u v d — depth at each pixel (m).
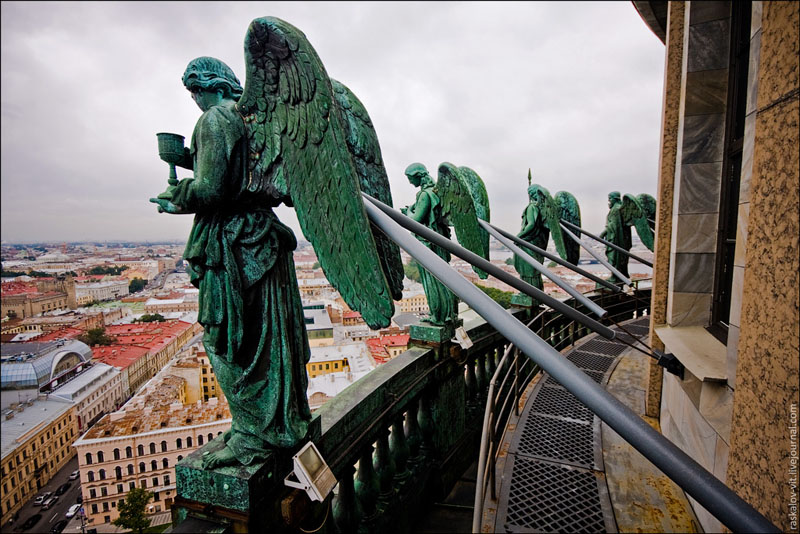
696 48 3.65
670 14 4.57
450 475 4.66
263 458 2.23
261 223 2.27
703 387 2.89
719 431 2.60
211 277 2.19
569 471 3.54
